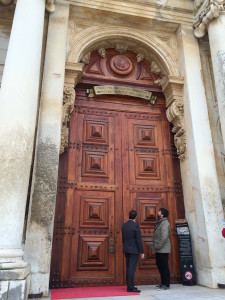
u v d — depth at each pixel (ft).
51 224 14.15
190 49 20.56
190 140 18.63
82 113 19.53
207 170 17.52
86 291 14.34
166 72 21.08
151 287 15.71
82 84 20.10
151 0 20.83
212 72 20.97
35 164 14.87
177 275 17.21
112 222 17.40
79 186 17.61
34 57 14.75
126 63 21.62
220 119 17.51
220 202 16.97
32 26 15.23
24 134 13.14
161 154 19.93
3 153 12.50
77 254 16.20
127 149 19.44
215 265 15.61
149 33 21.48
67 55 18.65
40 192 14.47
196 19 20.83
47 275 13.37
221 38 18.57
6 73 14.06
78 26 20.18
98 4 19.80
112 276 16.30
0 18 18.81
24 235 14.08
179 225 17.65
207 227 16.29
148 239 17.60
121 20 20.75
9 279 10.67
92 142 18.94
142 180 18.93
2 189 12.00
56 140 15.61
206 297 12.84
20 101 13.48
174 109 19.63
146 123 20.56
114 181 18.38
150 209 18.17
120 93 20.31
